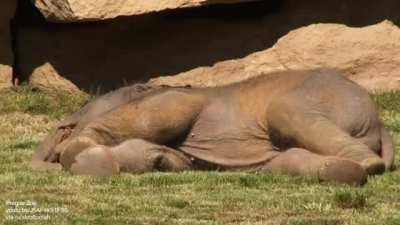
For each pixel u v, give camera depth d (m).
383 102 27.69
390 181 19.55
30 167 21.16
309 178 19.56
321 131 19.98
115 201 18.61
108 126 20.66
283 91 20.72
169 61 29.27
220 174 20.17
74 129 21.42
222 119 20.78
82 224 17.41
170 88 21.09
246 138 20.72
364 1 29.19
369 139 20.48
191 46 29.28
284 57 28.98
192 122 20.73
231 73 29.05
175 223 17.42
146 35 29.42
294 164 19.88
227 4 29.45
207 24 29.31
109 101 21.42
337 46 28.94
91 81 29.33
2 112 27.39
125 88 21.56
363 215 17.78
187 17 29.38
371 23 29.16
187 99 20.72
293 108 20.27
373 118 20.56
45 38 29.58
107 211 18.09
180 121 20.61
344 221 17.41
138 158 20.25
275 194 18.95
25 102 27.66
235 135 20.73
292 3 29.20
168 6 28.19
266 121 20.61
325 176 19.38
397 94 28.39
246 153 20.70
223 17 29.42
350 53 28.94
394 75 29.05
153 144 20.50
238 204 18.42
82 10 28.09
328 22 29.06
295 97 20.41
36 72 29.50
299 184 19.48
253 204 18.41
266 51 29.06
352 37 28.98
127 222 17.50
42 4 28.27
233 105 20.86
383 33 29.06
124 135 20.64
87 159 20.16
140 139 20.48
